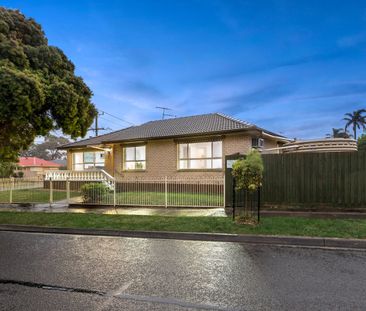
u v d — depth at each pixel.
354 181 9.53
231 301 3.75
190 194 11.72
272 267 5.08
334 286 4.21
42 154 68.19
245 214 8.67
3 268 5.11
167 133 17.48
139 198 12.34
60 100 9.41
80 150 22.34
